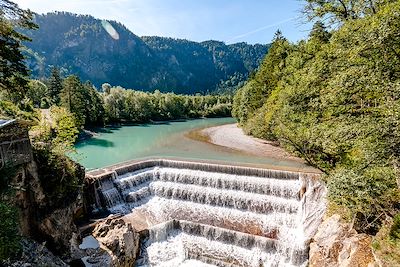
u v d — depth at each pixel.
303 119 19.95
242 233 20.44
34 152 17.69
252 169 25.53
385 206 12.51
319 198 21.02
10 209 12.44
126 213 23.44
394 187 12.35
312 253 17.56
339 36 12.41
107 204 23.75
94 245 18.03
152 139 50.19
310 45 22.83
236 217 23.02
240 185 25.12
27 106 39.28
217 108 99.19
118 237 18.66
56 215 17.38
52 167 18.20
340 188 13.04
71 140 29.17
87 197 22.59
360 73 10.92
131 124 75.62
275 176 24.64
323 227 17.78
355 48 10.88
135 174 27.41
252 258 19.52
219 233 21.08
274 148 40.69
